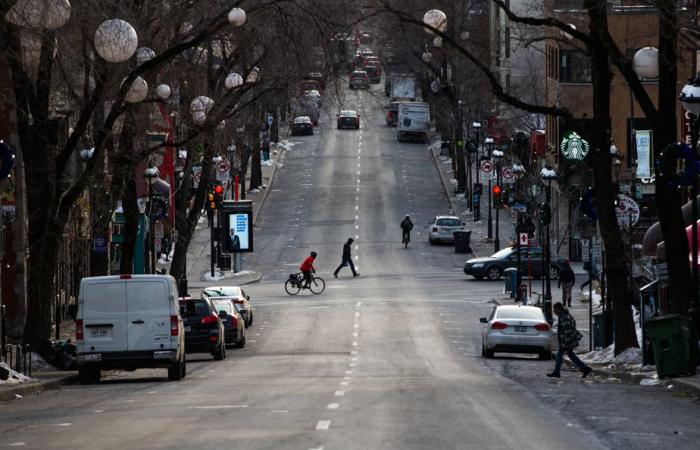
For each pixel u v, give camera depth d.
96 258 140.88
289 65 119.50
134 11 92.75
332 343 132.38
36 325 96.56
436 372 94.88
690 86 74.25
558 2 187.50
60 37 73.56
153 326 85.25
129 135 105.69
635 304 129.00
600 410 58.31
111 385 83.31
